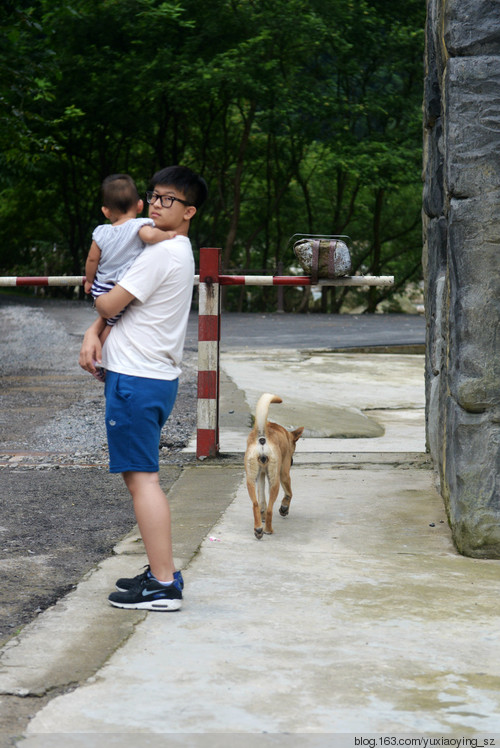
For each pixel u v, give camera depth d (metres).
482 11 4.39
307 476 6.55
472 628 3.41
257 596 3.80
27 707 2.70
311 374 12.92
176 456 7.31
